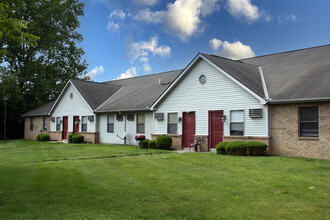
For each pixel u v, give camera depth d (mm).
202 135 16391
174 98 18219
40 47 36656
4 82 33344
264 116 13984
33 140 30250
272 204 5770
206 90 16484
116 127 22766
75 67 40812
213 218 5000
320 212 5309
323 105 12414
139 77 29094
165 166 10445
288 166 10219
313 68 15391
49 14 35500
